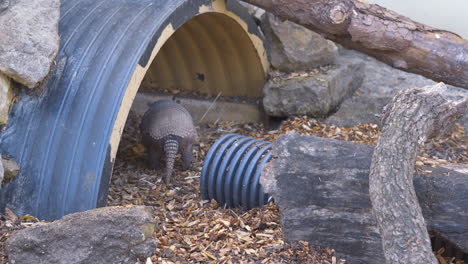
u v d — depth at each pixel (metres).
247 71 7.04
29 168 5.61
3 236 5.34
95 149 5.60
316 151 5.39
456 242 5.34
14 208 5.56
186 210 5.94
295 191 5.41
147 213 5.29
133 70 5.77
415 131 5.22
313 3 6.13
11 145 5.64
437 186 5.33
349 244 5.39
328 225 5.40
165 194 6.15
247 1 6.30
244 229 5.62
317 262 5.36
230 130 7.00
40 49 5.66
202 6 6.27
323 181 5.38
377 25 6.08
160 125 6.28
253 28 6.77
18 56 5.61
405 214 5.05
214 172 5.96
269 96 6.86
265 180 5.43
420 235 5.01
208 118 7.16
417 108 5.26
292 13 6.20
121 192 6.16
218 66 7.11
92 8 6.09
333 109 6.88
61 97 5.72
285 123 6.82
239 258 5.38
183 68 7.22
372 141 6.48
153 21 5.96
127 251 5.24
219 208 5.93
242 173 5.89
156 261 5.27
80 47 5.86
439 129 5.32
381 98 6.83
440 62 6.11
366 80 7.18
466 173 5.38
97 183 5.55
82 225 5.22
